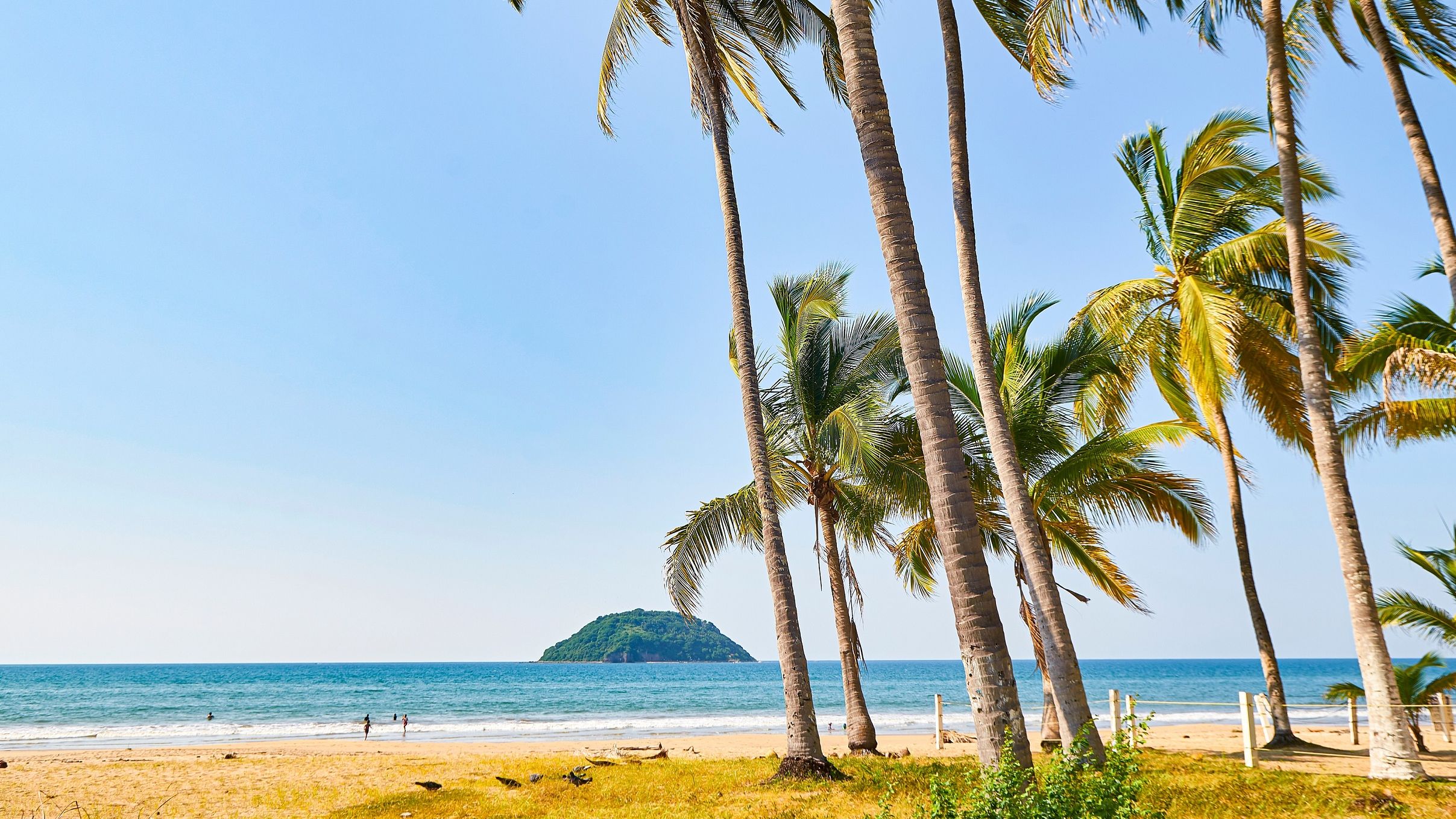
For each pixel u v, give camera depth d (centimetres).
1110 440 1573
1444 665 1722
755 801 1060
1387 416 1357
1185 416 1812
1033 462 1667
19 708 6078
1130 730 576
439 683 11006
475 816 1121
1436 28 1360
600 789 1330
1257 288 1686
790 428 1703
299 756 2377
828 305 1595
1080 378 1648
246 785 1520
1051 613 1131
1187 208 1641
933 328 732
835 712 5816
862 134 775
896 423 1723
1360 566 1081
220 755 2514
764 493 1298
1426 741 1805
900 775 1156
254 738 3878
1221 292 1454
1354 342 1548
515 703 7131
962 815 549
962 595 671
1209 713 5500
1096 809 516
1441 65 1392
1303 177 1603
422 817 1134
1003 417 1213
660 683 11494
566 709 6506
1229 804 899
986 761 634
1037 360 1658
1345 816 837
